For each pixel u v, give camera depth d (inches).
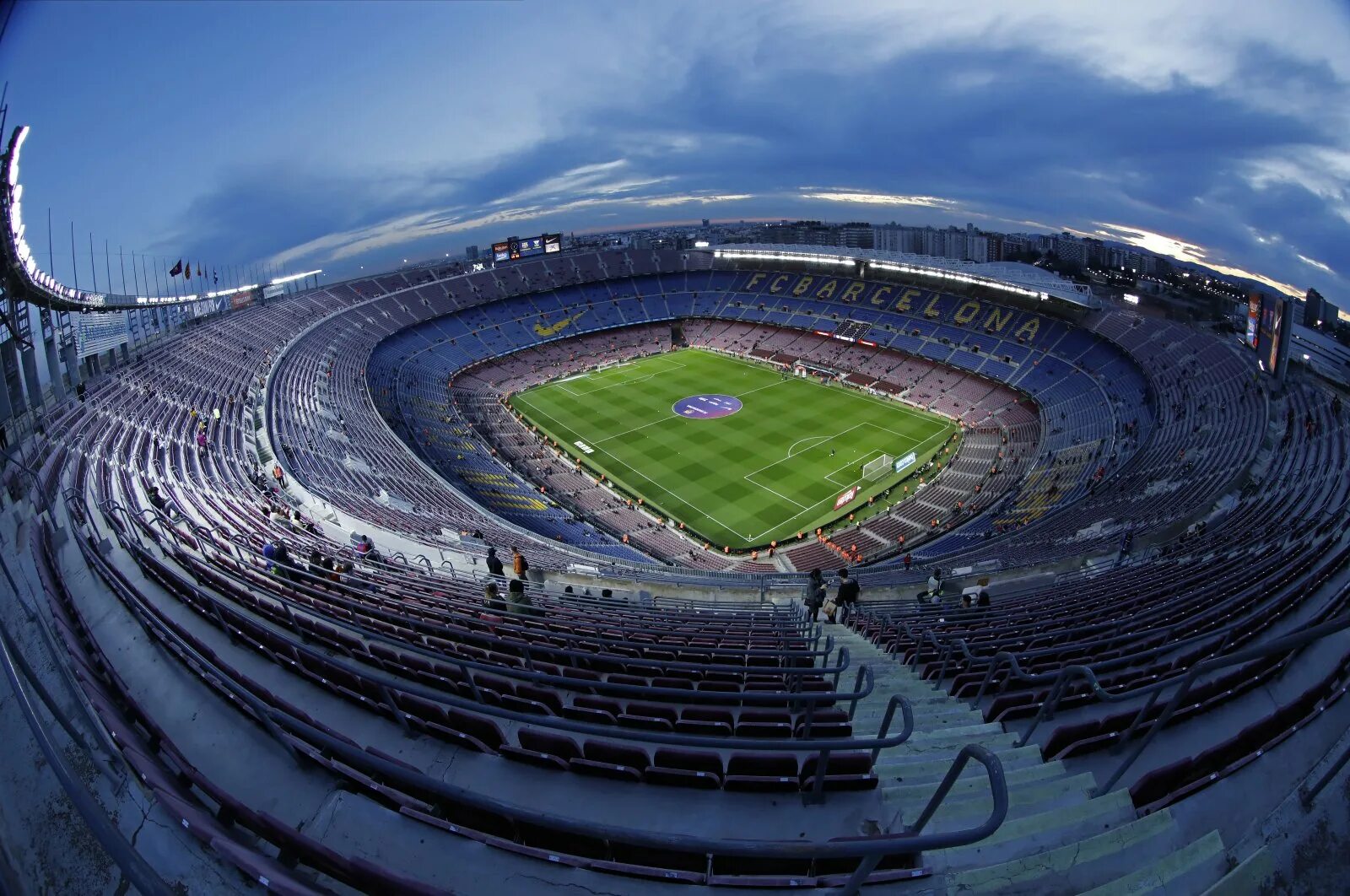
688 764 306.5
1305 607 510.9
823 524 1819.6
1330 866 185.0
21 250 1294.3
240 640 427.2
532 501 1852.9
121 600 469.1
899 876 222.2
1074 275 3388.3
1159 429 1807.3
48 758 180.7
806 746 233.8
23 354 1222.9
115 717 268.7
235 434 1400.1
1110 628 512.7
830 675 504.1
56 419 1238.9
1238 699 367.6
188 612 477.4
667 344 3558.1
